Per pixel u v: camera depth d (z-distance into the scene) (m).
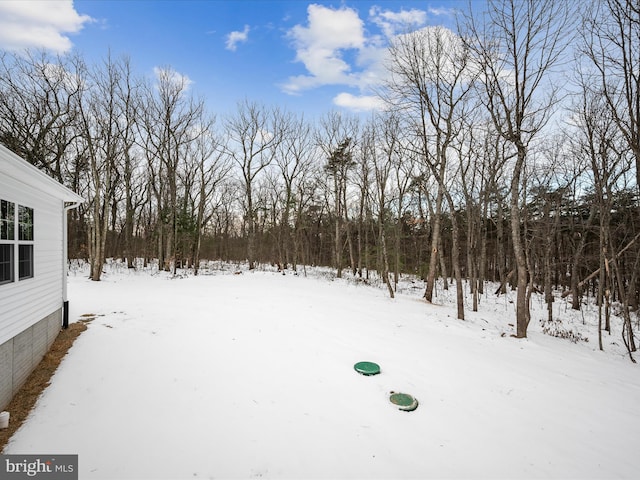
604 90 7.60
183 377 5.36
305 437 4.07
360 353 6.66
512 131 8.52
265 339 7.22
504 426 4.48
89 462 3.50
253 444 3.90
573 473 3.65
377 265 24.22
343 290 15.38
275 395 4.97
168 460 3.58
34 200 5.57
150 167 22.67
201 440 3.92
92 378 5.21
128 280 16.94
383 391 5.23
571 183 14.16
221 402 4.71
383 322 9.16
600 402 5.28
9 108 15.53
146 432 4.01
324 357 6.38
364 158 17.61
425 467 3.65
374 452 3.86
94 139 17.31
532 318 12.85
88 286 14.34
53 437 3.86
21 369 4.96
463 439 4.17
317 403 4.82
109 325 7.82
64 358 5.89
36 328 5.60
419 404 4.92
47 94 16.39
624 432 4.49
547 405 5.08
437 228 13.73
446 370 6.08
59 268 7.15
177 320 8.48
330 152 23.12
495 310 13.63
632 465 3.83
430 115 11.55
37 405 4.49
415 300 13.73
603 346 9.59
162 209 24.03
